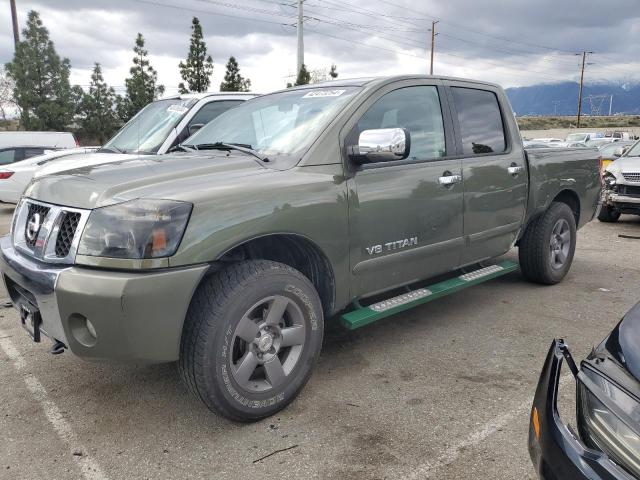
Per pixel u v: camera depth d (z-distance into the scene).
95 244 2.52
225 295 2.68
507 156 4.57
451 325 4.38
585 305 4.86
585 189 5.66
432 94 4.04
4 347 4.03
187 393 3.30
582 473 1.65
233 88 29.84
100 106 33.69
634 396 1.64
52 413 3.09
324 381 3.42
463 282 4.20
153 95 28.17
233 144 3.62
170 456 2.66
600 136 38.84
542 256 5.18
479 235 4.28
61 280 2.52
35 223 2.91
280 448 2.71
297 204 2.95
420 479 2.46
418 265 3.80
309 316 3.05
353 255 3.29
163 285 2.47
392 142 3.03
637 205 8.95
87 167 3.25
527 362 3.67
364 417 2.98
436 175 3.80
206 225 2.60
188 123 6.58
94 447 2.75
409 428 2.87
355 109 3.41
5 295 5.38
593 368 1.82
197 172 2.93
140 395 3.28
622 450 1.60
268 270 2.84
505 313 4.66
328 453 2.66
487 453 2.63
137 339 2.47
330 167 3.19
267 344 2.90
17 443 2.79
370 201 3.34
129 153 6.42
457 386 3.33
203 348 2.63
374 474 2.49
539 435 1.88
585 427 1.75
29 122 30.58
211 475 2.51
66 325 2.55
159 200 2.54
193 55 27.83
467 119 4.29
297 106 3.69
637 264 6.48
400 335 4.18
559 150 5.34
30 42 30.58
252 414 2.86
